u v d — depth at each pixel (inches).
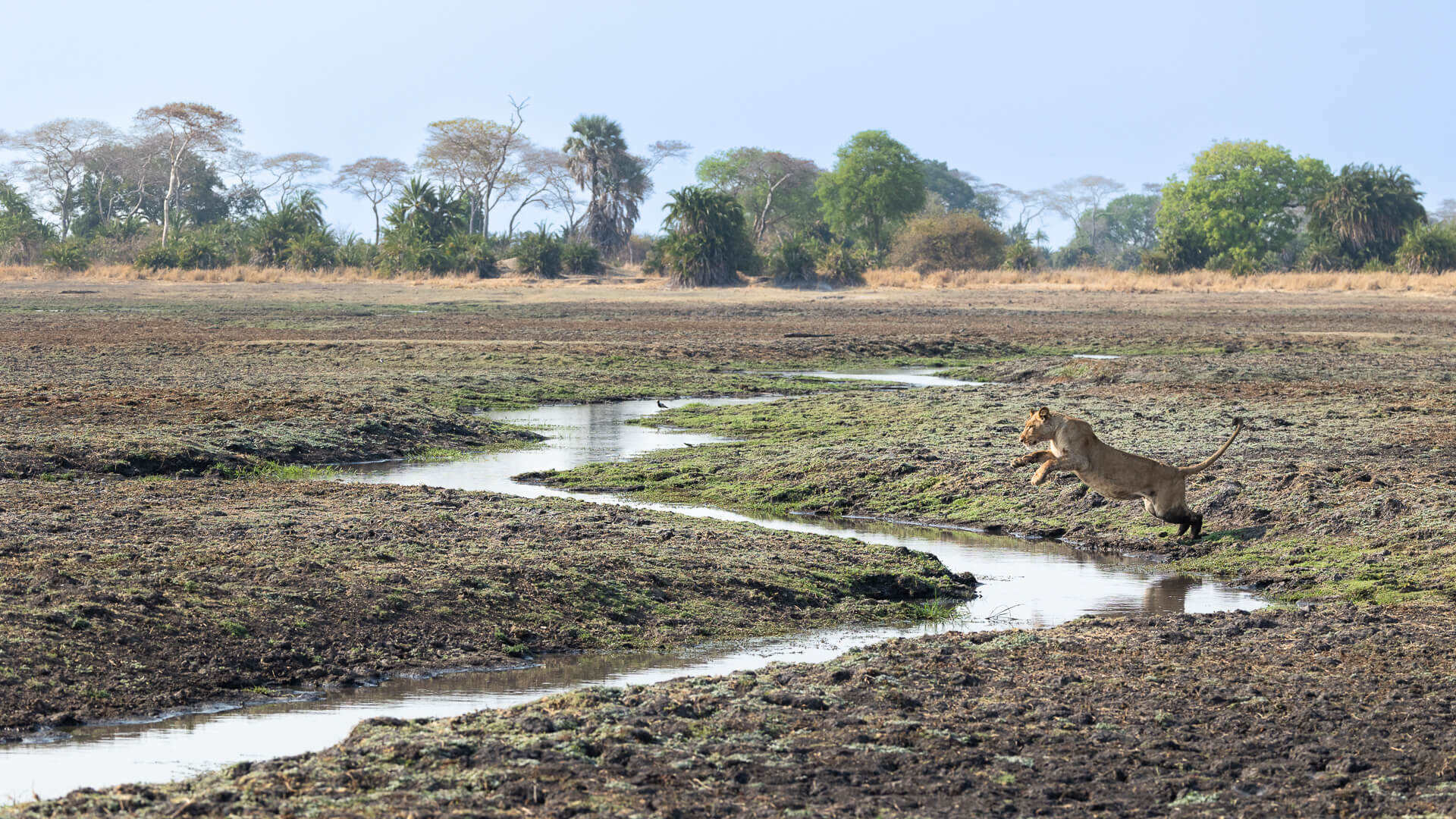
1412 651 808.9
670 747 625.3
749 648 908.6
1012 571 1160.8
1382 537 1149.1
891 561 1138.0
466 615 917.2
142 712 740.0
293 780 577.9
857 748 624.7
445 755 611.2
